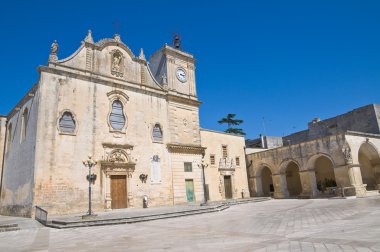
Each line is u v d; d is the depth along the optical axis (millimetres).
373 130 39625
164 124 31797
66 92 24891
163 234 12039
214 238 10117
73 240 11773
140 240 10836
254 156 41781
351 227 10398
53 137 23188
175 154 31812
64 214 22141
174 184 30656
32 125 24062
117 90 28391
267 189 44344
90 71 27016
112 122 27516
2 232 15695
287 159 37375
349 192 29906
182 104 34406
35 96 24672
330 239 8367
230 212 21500
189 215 20516
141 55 31969
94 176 24750
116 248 9398
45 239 12406
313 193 33844
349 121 42781
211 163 37188
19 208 23641
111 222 17047
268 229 11609
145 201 27422
